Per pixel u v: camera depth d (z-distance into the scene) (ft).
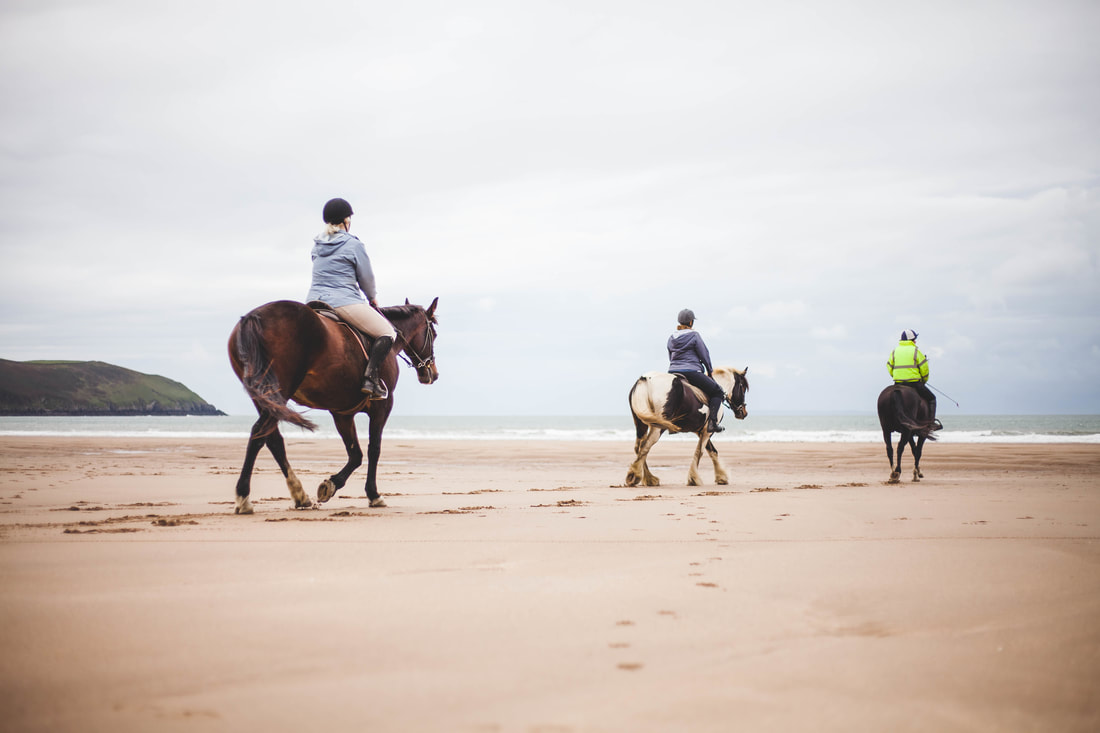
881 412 41.68
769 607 10.67
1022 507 25.22
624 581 12.49
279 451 24.76
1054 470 52.29
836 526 20.08
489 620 9.83
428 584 12.14
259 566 13.61
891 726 6.39
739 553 15.48
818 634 9.27
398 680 7.47
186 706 6.75
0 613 9.89
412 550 15.61
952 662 8.14
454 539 17.29
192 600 10.79
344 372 23.50
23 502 27.55
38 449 84.64
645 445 38.04
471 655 8.29
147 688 7.18
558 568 13.69
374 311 25.09
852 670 7.86
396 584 12.10
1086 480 42.32
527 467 57.31
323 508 25.07
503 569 13.56
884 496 30.04
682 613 10.29
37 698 6.91
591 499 29.19
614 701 6.93
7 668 7.70
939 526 20.12
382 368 25.25
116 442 107.65
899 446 41.37
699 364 39.17
